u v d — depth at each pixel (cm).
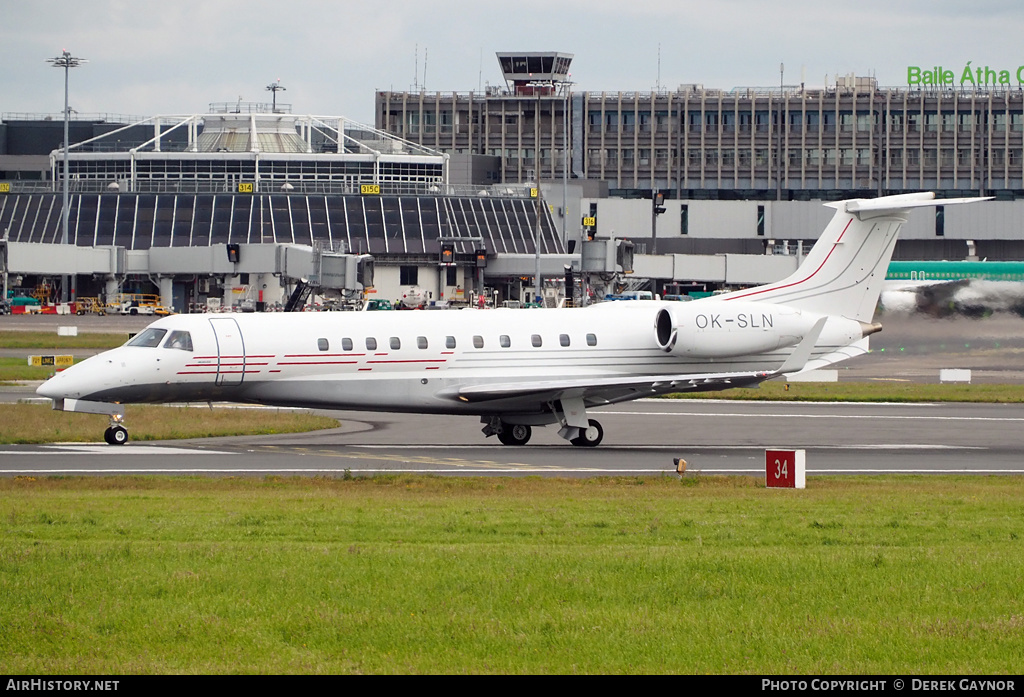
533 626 5191
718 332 15012
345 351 13788
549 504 8994
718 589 5788
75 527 7488
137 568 6112
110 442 13512
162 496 9419
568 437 14450
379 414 17775
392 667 4719
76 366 13300
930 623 5253
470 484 10431
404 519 7975
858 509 8831
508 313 14850
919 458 13375
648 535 7362
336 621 5219
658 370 15075
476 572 6062
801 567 6222
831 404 19938
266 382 13575
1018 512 8712
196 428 15138
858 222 15762
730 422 17125
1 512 8206
